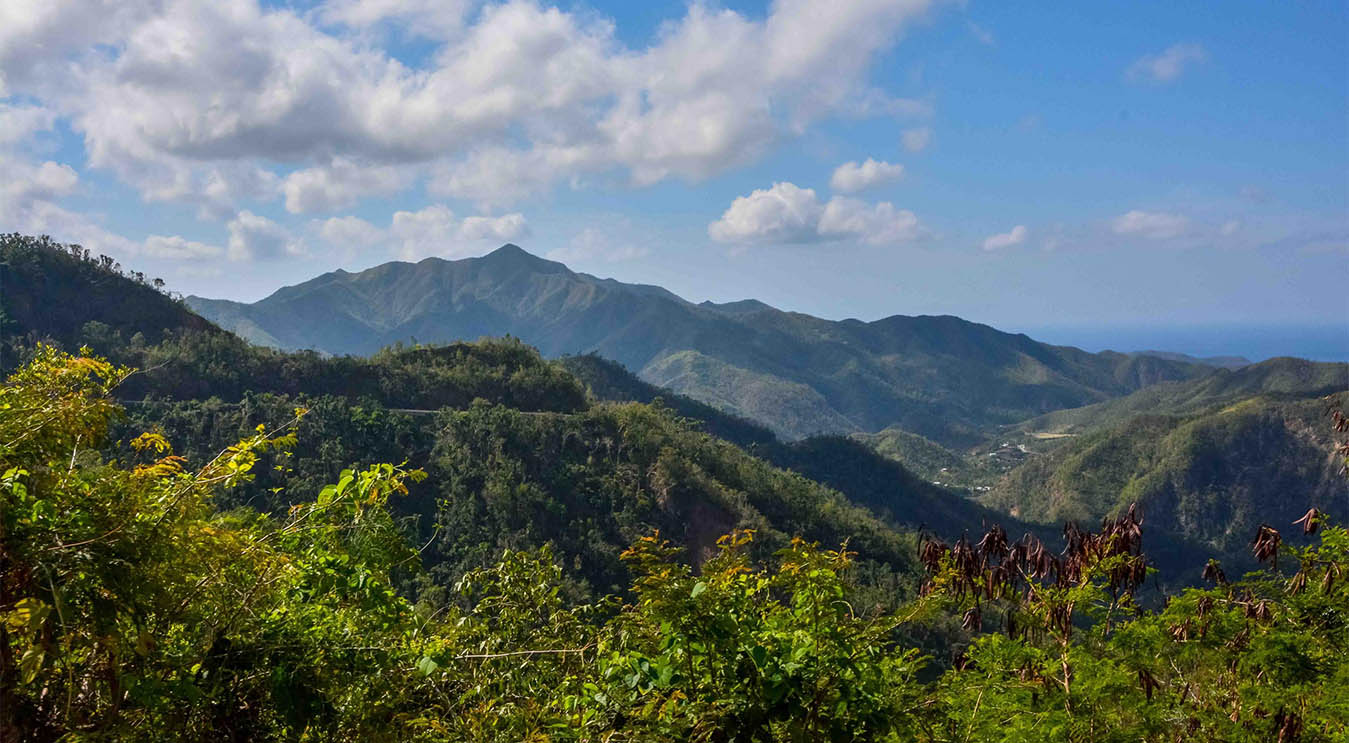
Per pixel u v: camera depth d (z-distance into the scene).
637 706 4.62
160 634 3.62
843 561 4.59
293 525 4.18
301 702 3.70
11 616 2.74
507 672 5.32
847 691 4.20
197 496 3.75
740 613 4.48
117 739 3.37
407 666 4.38
